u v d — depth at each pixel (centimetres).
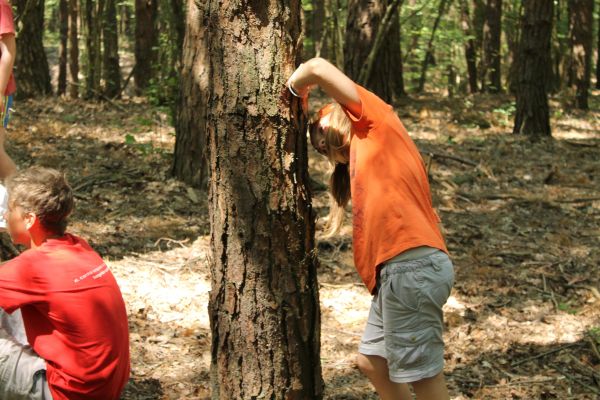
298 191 313
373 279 334
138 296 562
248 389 322
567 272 670
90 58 1399
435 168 1008
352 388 464
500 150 1145
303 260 317
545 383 483
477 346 534
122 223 704
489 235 760
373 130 321
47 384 301
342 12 1644
